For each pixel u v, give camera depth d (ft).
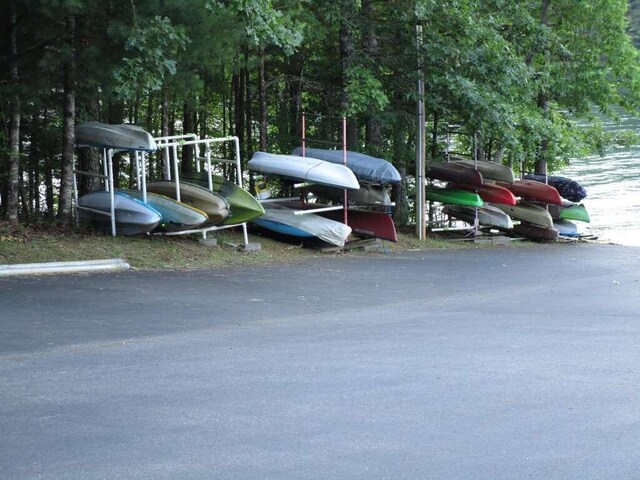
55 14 45.47
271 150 76.33
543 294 45.73
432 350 29.43
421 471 17.88
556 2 87.35
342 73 70.54
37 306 34.76
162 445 18.97
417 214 72.64
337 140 76.69
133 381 24.09
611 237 91.66
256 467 17.87
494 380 25.27
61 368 25.36
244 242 56.24
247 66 63.93
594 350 30.14
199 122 82.23
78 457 18.15
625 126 167.53
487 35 70.13
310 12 63.82
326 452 18.81
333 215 67.21
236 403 22.21
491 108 70.28
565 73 87.56
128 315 34.19
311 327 33.50
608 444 19.70
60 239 48.34
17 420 20.40
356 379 24.94
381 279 48.98
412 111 75.31
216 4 47.50
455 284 48.73
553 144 86.43
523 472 17.94
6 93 48.52
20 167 61.87
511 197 80.38
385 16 72.49
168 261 48.47
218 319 34.47
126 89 46.32
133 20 46.03
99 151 64.80
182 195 54.85
